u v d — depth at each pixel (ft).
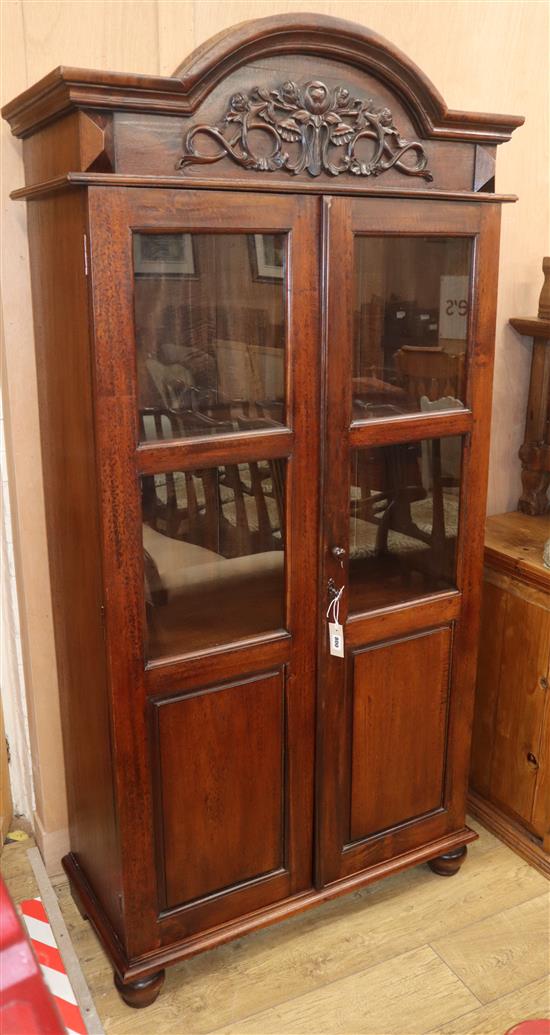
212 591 5.25
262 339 4.96
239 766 5.58
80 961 6.05
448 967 5.98
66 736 6.23
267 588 5.42
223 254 4.71
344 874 6.23
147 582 5.01
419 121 5.05
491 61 6.90
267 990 5.81
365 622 5.74
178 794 5.40
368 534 5.72
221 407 4.93
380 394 5.40
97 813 5.72
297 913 6.02
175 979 5.90
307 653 5.59
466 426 5.75
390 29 6.44
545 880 6.82
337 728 5.84
